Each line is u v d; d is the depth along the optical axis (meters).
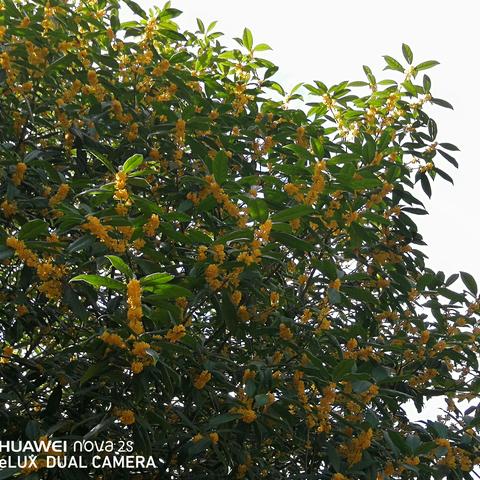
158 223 3.07
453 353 4.33
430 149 4.92
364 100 5.21
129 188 3.73
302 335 3.72
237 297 3.40
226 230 3.72
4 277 4.30
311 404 3.70
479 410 4.15
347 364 3.34
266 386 3.42
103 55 4.52
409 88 5.03
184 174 4.22
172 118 4.32
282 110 4.93
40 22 4.52
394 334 4.77
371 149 4.18
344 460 3.60
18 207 3.71
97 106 4.34
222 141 4.41
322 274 4.05
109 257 2.70
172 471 3.80
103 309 3.75
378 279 4.64
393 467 3.66
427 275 4.52
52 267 3.15
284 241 3.30
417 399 4.36
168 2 5.25
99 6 5.20
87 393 3.27
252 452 3.83
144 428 3.22
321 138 4.68
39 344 4.44
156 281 2.74
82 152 4.24
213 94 5.06
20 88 4.14
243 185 3.82
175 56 4.73
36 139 4.27
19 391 3.64
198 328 4.07
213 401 3.48
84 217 3.11
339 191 3.80
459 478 3.91
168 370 3.01
